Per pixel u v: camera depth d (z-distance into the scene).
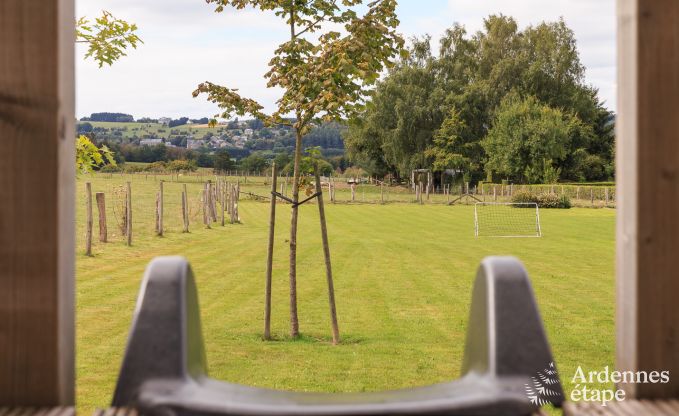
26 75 1.46
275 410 1.33
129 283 15.30
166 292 1.54
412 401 1.37
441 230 34.28
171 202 50.78
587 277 17.95
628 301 1.58
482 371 1.55
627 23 1.56
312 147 10.24
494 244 27.28
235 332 10.73
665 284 1.54
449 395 1.41
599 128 84.38
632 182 1.55
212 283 16.03
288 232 31.17
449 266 19.80
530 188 70.31
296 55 9.92
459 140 78.94
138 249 22.78
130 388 1.46
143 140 195.75
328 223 38.00
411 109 78.75
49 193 1.46
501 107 78.31
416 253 23.27
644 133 1.52
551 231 34.34
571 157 77.81
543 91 79.25
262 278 16.88
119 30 8.22
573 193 65.50
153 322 1.51
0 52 1.46
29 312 1.46
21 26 1.45
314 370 8.31
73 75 1.59
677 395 1.55
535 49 80.44
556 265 20.62
